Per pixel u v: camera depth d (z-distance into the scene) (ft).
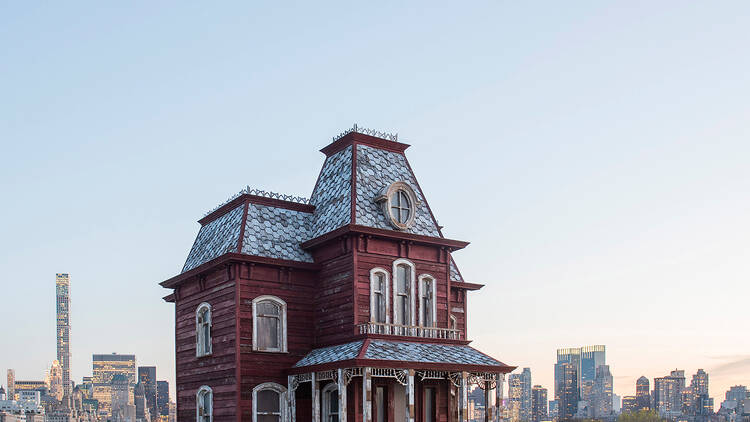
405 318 111.24
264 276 110.32
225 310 109.70
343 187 115.96
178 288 124.16
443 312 114.73
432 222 118.73
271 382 107.24
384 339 103.86
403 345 104.01
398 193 115.03
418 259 113.91
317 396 102.42
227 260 107.45
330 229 113.19
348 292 107.45
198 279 117.70
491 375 109.81
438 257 116.16
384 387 104.53
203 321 116.67
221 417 107.65
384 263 110.32
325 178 123.34
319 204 120.57
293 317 111.65
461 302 133.59
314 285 114.62
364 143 120.47
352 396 101.91
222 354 109.09
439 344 109.70
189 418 116.67
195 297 119.24
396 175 120.37
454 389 110.73
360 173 115.96
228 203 120.06
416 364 98.43
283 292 111.55
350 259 107.96
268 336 109.70
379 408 103.55
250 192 116.88
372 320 107.14
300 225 118.52
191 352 118.32
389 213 111.96
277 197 119.03
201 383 114.21
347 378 97.14
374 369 99.71
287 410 107.14
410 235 111.75
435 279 114.62
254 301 108.47
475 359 107.14
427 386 109.09
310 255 116.06
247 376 105.60
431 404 109.29
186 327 121.08
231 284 109.19
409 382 97.55
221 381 108.68
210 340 112.68
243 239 110.93
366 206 112.27
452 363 102.22
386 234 109.50
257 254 110.63
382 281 109.91
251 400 105.29
